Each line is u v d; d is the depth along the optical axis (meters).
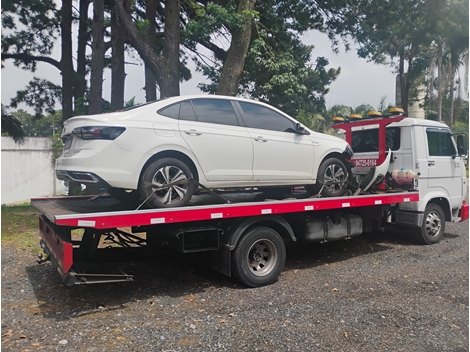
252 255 5.49
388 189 7.80
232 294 5.08
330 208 6.26
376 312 4.43
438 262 6.57
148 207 5.18
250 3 11.70
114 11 12.73
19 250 7.20
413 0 15.27
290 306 4.62
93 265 4.81
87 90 19.27
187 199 5.08
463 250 7.48
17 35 18.61
